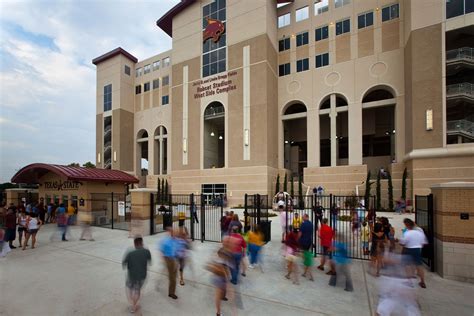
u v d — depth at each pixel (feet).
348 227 45.62
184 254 21.71
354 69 96.32
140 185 152.87
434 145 73.05
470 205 23.11
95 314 17.24
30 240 39.78
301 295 20.16
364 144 131.03
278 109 110.11
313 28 105.09
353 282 23.02
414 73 76.74
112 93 151.12
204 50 114.42
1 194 73.51
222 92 108.47
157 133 148.46
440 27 73.72
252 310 17.72
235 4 107.34
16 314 17.29
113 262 28.73
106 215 57.77
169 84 142.72
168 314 17.12
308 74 104.68
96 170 58.90
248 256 27.86
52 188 61.57
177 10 121.60
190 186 113.70
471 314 17.37
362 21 96.07
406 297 14.67
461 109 82.48
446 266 23.53
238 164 103.30
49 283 22.62
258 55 101.30
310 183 99.76
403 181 80.84
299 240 24.94
